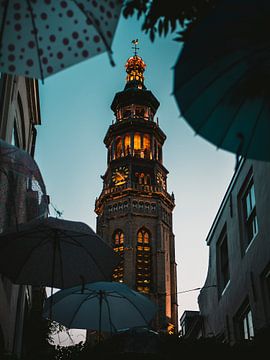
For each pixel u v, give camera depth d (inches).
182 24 196.1
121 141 3850.9
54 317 395.2
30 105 735.1
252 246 606.9
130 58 4446.4
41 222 305.9
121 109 4067.4
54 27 179.5
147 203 3649.1
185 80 152.6
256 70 158.2
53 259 317.4
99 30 170.6
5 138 506.6
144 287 3398.1
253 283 597.0
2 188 271.7
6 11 178.9
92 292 398.0
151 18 195.6
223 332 732.7
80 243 329.1
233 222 699.4
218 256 803.4
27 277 329.4
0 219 280.7
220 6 152.5
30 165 246.5
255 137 162.9
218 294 781.9
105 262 335.6
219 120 159.6
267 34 155.2
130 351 454.9
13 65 177.8
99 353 449.7
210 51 154.1
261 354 455.8
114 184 3713.1
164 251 3523.6
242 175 663.1
